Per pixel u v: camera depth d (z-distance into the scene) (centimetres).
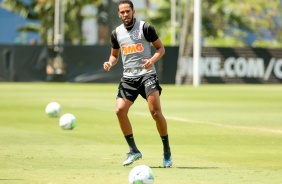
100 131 4359
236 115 5556
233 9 13962
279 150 3538
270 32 14050
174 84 10831
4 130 4384
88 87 9750
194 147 3650
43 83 10788
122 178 2709
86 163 3078
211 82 10981
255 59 11131
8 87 9588
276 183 2622
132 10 3030
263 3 13950
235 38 14538
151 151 3491
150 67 2970
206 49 10931
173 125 4769
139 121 5009
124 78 3052
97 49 10769
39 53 10844
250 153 3431
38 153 3378
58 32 12425
